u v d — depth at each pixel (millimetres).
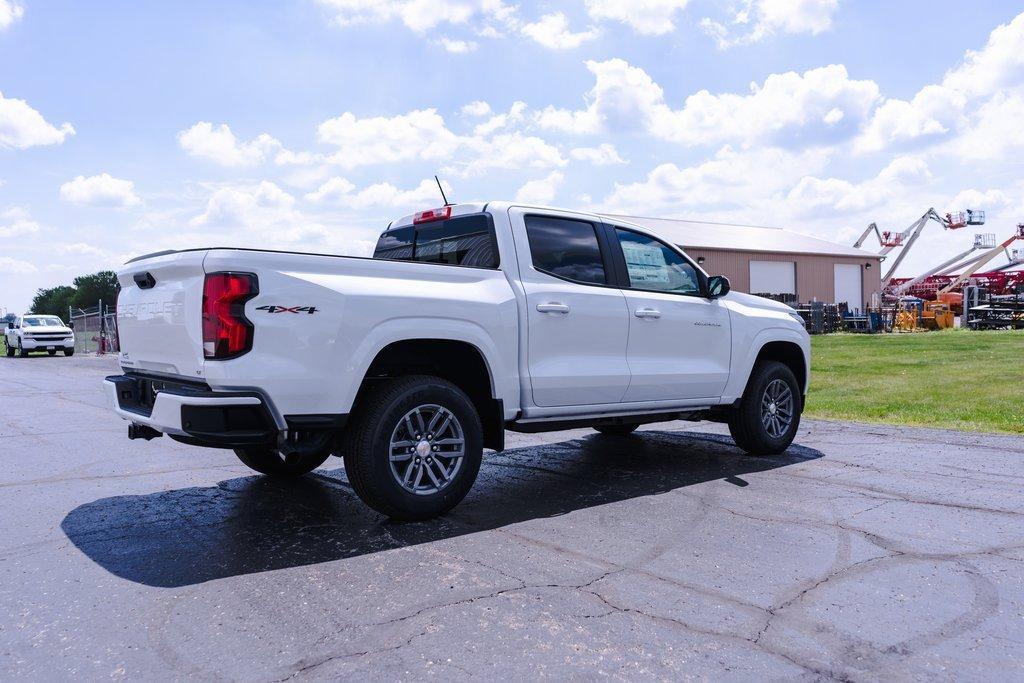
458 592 3160
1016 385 10609
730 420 6258
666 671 2453
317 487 5184
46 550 3775
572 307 4891
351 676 2432
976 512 4383
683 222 40406
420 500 4160
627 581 3281
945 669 2467
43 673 2461
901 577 3312
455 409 4297
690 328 5637
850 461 5969
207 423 3533
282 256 3721
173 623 2863
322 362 3773
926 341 20797
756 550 3705
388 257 5680
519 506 4602
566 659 2541
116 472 5746
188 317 3705
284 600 3086
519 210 4883
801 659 2537
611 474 5555
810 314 31109
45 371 19000
